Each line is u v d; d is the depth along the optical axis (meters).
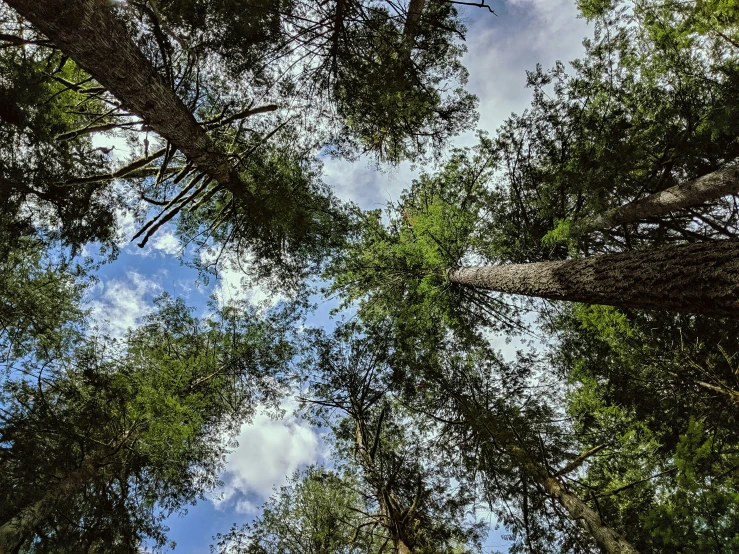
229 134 6.32
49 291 6.72
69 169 4.48
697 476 4.86
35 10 2.78
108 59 3.32
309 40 4.84
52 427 5.14
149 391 6.74
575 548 6.55
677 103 5.63
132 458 6.32
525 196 7.93
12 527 4.38
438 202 8.99
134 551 5.99
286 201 5.55
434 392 8.40
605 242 7.63
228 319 9.95
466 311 9.38
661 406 6.12
